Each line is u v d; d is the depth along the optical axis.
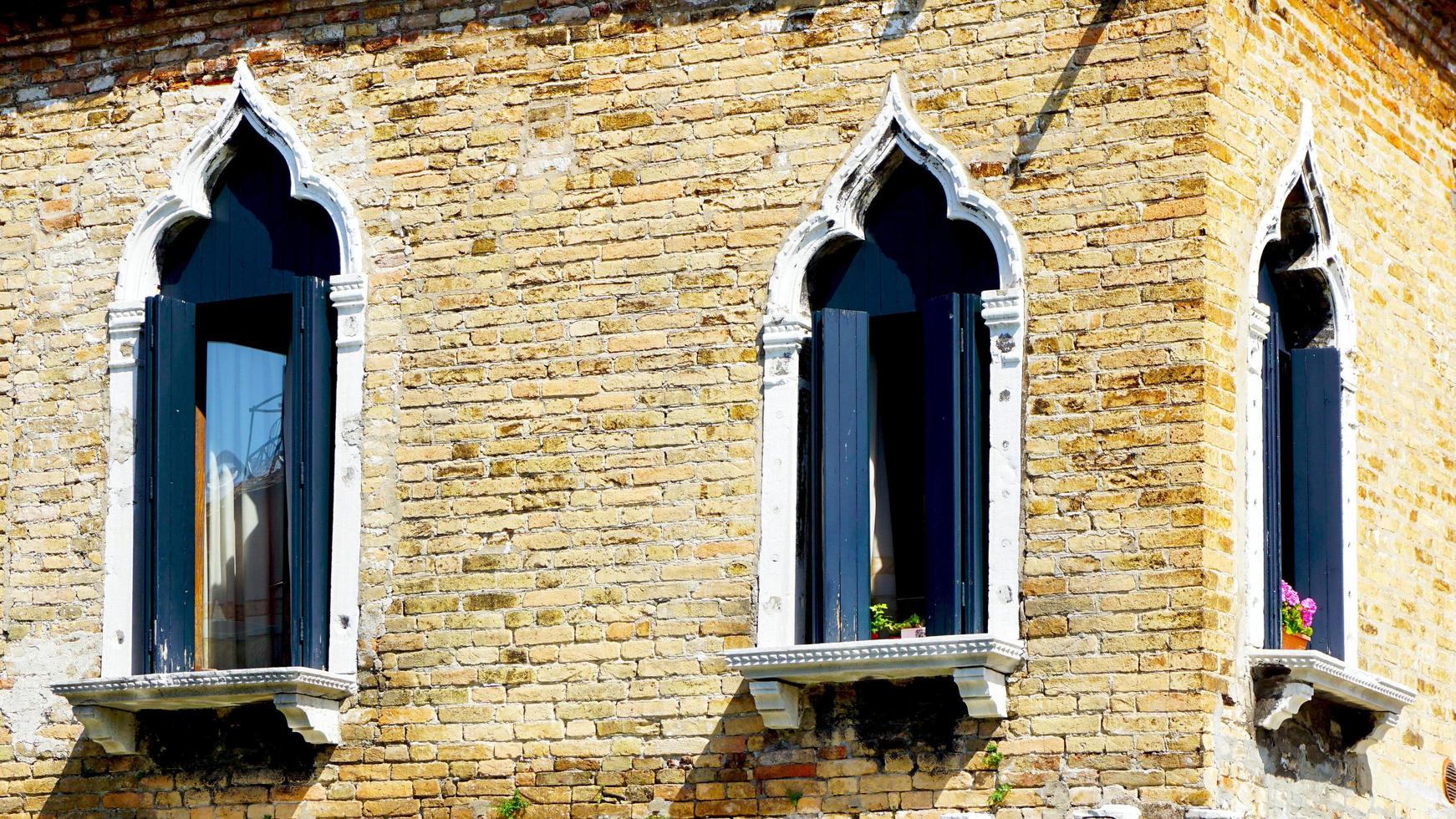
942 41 19.53
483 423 20.23
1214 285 18.67
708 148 20.02
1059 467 18.66
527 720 19.75
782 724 18.94
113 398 21.22
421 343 20.48
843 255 19.69
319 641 20.28
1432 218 21.89
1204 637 18.09
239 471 21.00
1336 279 20.25
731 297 19.75
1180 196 18.70
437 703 20.00
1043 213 19.02
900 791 18.67
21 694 21.17
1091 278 18.81
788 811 18.95
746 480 19.47
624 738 19.48
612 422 19.91
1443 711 21.36
